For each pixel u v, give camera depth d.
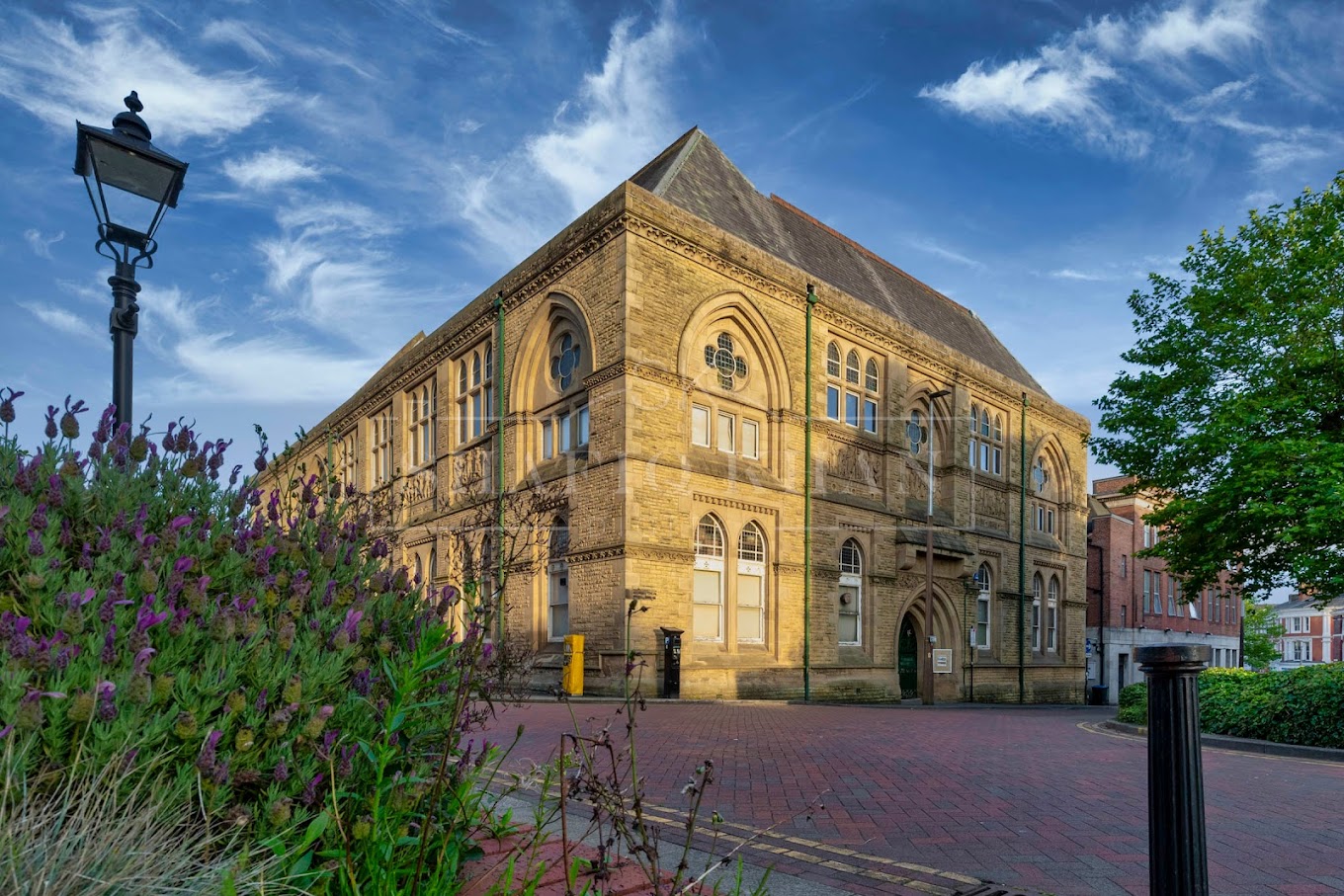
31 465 3.12
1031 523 29.06
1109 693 34.72
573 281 18.09
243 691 2.49
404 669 2.65
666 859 4.26
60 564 2.77
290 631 2.65
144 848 1.93
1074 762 8.44
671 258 17.41
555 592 18.06
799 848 4.84
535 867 3.24
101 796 1.98
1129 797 6.47
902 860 4.61
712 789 6.50
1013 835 5.21
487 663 3.26
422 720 3.00
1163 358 18.00
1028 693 27.31
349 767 2.56
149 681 2.25
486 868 3.16
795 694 18.56
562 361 19.03
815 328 20.67
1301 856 4.80
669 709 13.70
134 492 3.39
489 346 21.64
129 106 6.22
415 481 23.58
